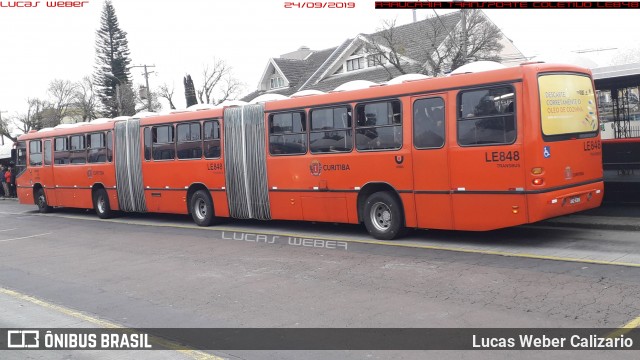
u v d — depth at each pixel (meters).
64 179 20.81
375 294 7.52
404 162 10.67
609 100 12.35
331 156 11.99
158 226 16.30
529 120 9.05
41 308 8.02
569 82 9.73
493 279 7.79
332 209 12.09
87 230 16.64
